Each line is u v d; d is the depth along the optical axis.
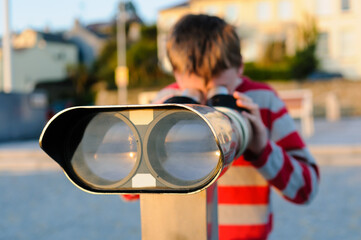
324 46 29.78
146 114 0.76
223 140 0.71
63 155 0.79
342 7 29.41
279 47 29.09
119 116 0.77
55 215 4.38
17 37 49.03
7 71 15.41
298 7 30.83
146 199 0.79
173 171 0.76
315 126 14.63
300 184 1.23
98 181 0.78
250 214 1.37
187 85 1.26
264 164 1.11
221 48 1.23
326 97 22.05
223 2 32.50
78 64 43.38
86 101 37.66
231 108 0.97
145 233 0.79
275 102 1.42
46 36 49.12
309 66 24.78
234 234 1.38
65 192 5.50
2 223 4.14
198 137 0.76
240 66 1.32
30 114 14.24
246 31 31.92
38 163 8.05
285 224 3.93
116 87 28.70
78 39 51.59
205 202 0.76
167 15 35.44
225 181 1.39
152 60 31.97
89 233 3.76
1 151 9.36
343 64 29.48
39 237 3.68
